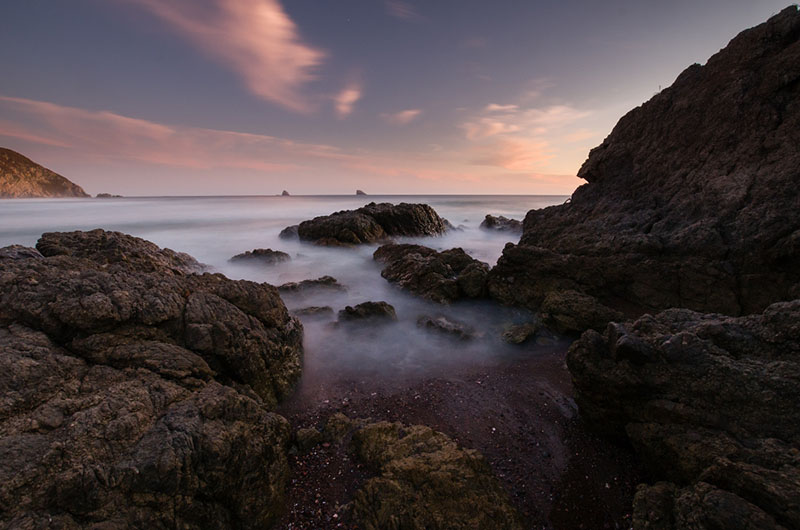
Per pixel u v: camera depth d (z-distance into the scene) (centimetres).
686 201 1375
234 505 553
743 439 539
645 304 1300
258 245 3344
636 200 1594
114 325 687
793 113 1212
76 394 553
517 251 1556
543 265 1498
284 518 583
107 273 780
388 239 3278
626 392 673
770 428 532
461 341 1233
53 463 449
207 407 595
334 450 722
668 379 635
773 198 1135
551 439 768
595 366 714
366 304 1408
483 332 1307
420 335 1291
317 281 1800
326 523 567
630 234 1426
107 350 649
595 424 757
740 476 454
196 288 905
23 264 757
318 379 1012
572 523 579
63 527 414
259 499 577
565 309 1256
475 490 577
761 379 564
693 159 1445
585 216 1752
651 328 764
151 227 4706
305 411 873
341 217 3316
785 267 1055
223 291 944
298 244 3297
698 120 1473
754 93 1323
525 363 1095
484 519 535
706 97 1469
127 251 1368
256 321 920
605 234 1516
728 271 1147
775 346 614
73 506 432
